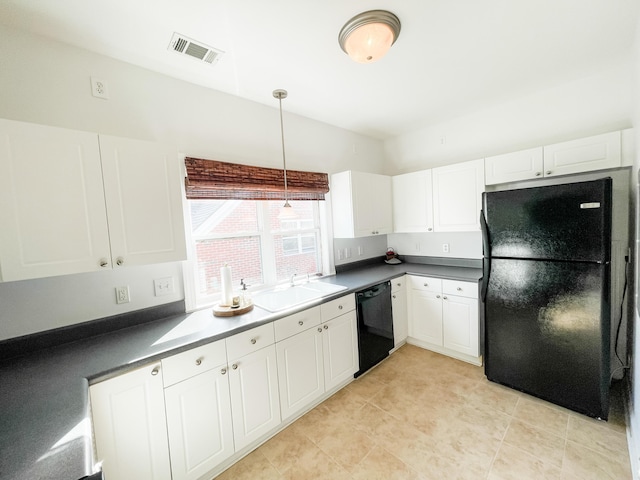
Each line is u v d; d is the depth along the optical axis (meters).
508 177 2.41
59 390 1.07
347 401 2.15
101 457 1.19
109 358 1.31
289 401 1.89
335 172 3.04
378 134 3.37
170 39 1.51
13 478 0.66
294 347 1.92
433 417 1.93
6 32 1.36
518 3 1.37
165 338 1.51
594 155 2.03
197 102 2.00
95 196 1.35
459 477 1.48
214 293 2.15
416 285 2.89
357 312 2.39
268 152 2.42
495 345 2.17
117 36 1.47
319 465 1.60
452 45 1.70
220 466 1.60
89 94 1.58
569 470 1.47
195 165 1.93
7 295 1.37
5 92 1.36
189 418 1.44
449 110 2.73
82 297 1.57
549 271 1.87
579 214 1.73
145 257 1.51
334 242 3.02
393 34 1.48
